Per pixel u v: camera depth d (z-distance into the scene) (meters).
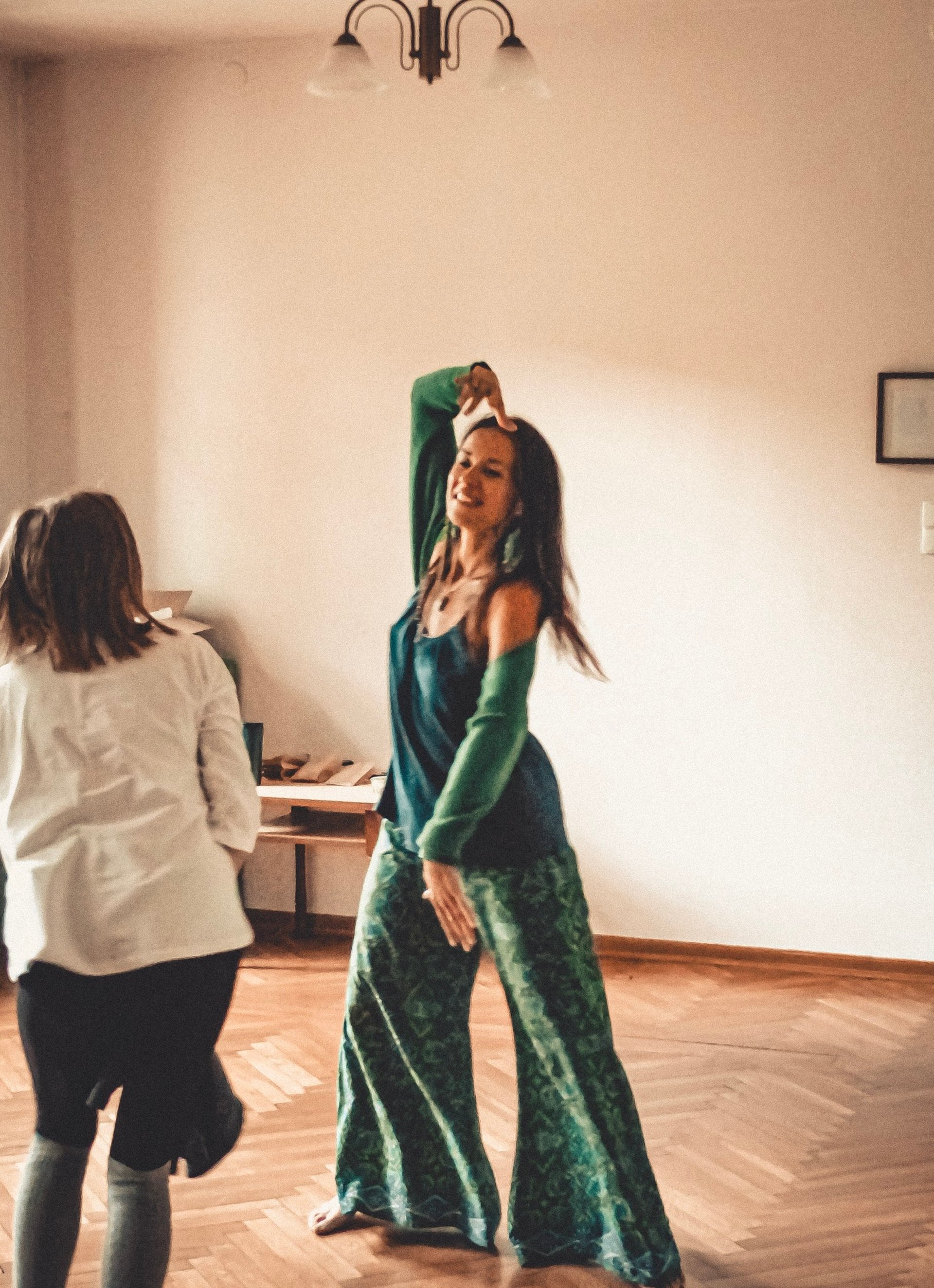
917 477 4.35
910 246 4.32
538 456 2.42
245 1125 3.15
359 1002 2.53
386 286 4.77
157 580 5.08
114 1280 1.93
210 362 4.96
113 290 5.03
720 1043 3.76
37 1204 1.91
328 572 4.91
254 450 4.95
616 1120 2.39
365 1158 2.62
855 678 4.44
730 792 4.56
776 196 4.41
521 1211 2.47
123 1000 1.90
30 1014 1.92
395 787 2.51
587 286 4.59
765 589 4.49
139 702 1.95
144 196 4.98
